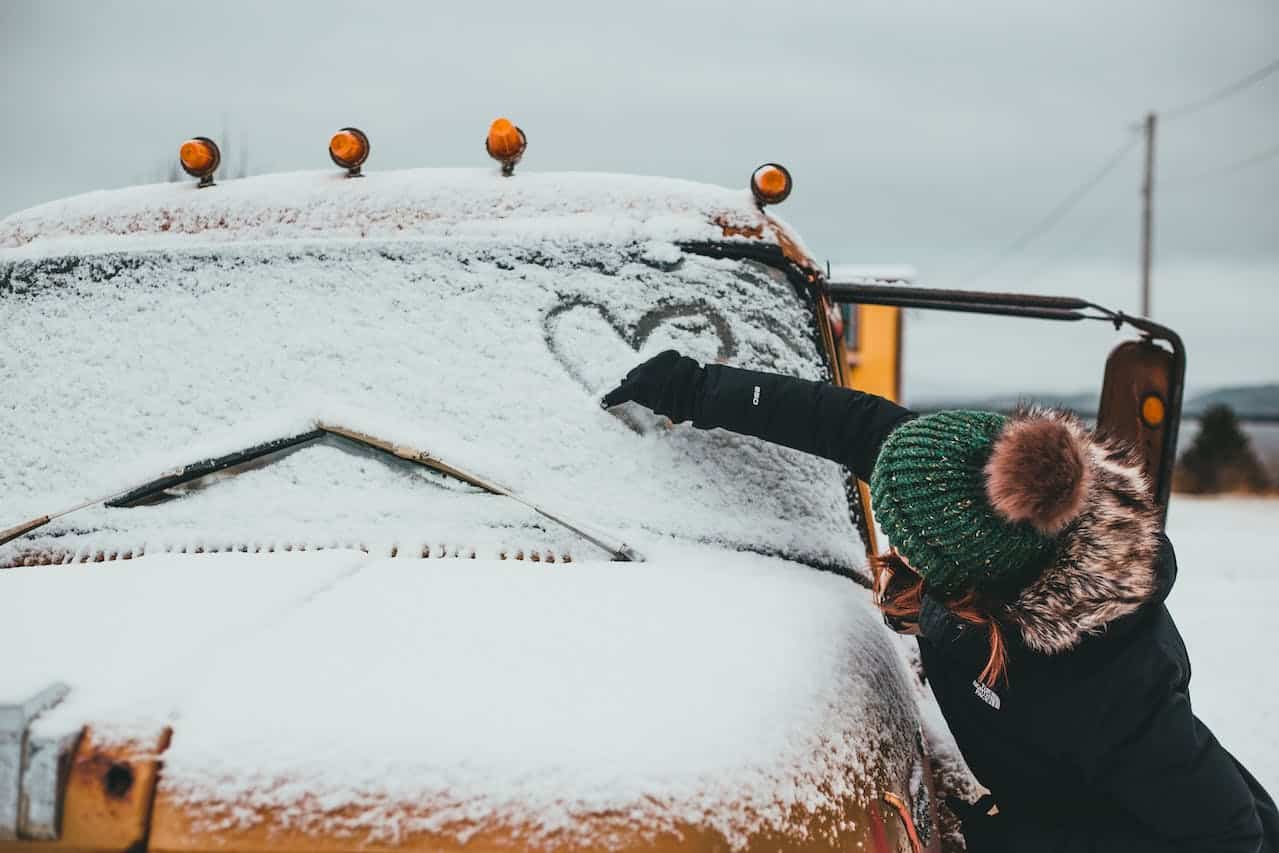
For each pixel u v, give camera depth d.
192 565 1.80
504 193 2.36
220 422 2.10
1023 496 1.50
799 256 2.33
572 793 1.28
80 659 1.44
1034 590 1.59
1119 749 1.65
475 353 2.16
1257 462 32.72
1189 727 1.65
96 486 2.04
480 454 2.04
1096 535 1.57
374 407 2.09
